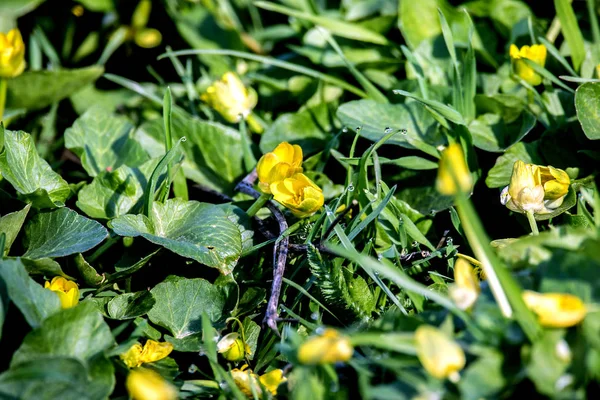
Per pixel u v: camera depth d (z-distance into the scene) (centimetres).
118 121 61
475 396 44
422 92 59
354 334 47
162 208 54
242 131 60
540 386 44
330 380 47
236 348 51
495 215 57
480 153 59
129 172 56
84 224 53
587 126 55
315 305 52
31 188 54
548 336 45
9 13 63
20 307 48
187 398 49
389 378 48
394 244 54
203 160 61
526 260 47
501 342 45
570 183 54
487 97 59
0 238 50
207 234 53
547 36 63
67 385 46
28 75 61
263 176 53
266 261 55
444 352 44
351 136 61
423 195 57
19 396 46
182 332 52
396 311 50
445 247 54
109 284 53
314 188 52
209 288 53
